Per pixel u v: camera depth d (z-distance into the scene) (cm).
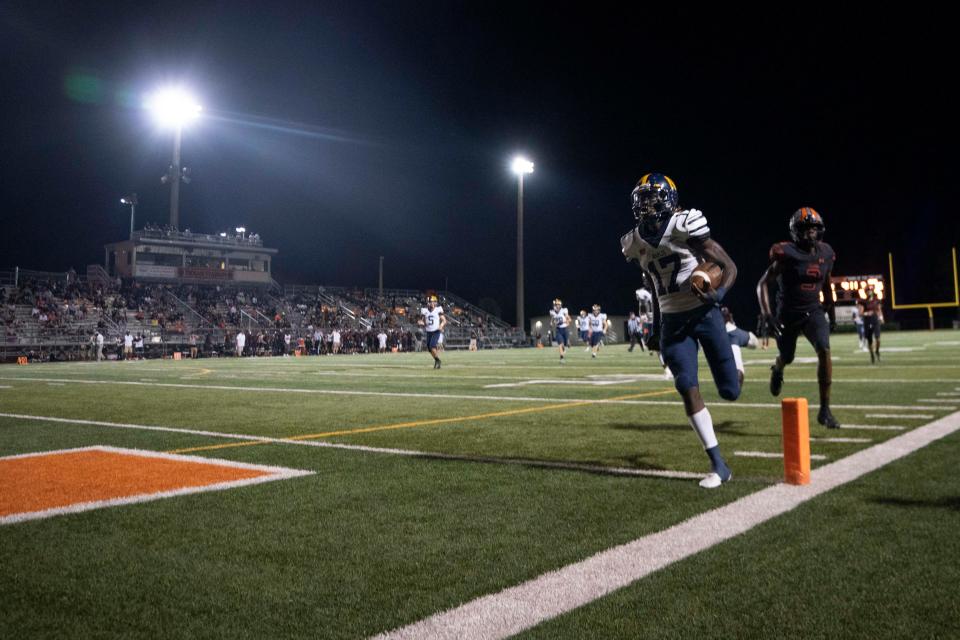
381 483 438
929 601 244
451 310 5272
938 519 337
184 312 4019
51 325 3456
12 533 335
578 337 5184
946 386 1006
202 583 270
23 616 240
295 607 246
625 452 533
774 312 704
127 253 4356
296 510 374
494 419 743
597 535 323
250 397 1038
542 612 238
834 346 2773
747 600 246
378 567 286
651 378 1362
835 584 260
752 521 339
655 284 461
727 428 649
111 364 2559
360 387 1216
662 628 225
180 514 368
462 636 221
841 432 605
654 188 441
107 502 394
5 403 973
